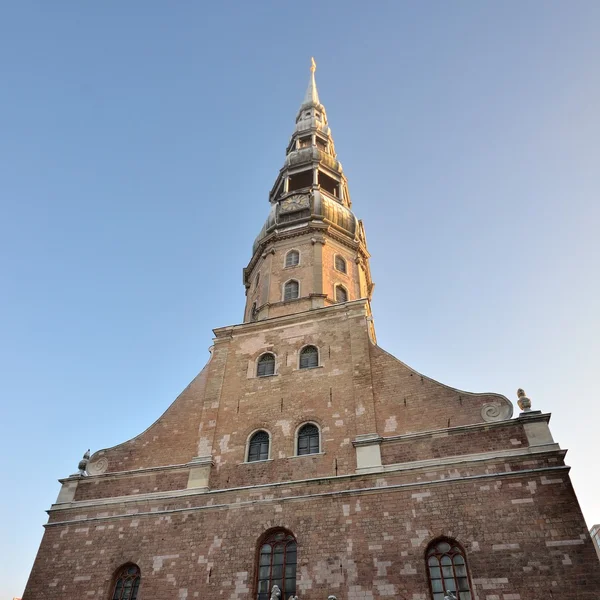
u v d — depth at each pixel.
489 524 18.16
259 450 23.67
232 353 27.95
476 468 19.61
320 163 39.34
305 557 19.47
